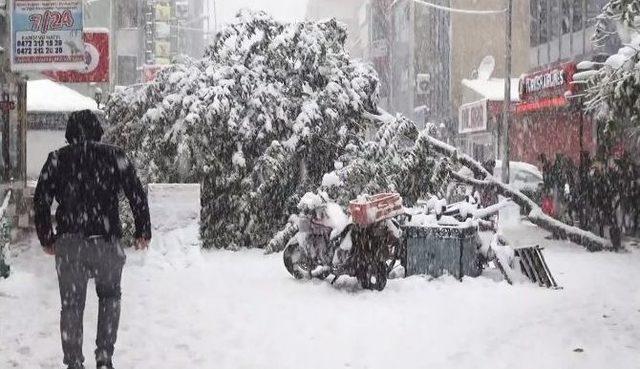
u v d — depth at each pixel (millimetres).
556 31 39656
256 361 8578
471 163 20969
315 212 13805
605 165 20250
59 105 40094
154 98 20281
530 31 44000
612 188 19969
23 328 9844
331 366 8430
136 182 7625
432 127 20297
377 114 21156
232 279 14102
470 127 52062
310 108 19812
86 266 7402
